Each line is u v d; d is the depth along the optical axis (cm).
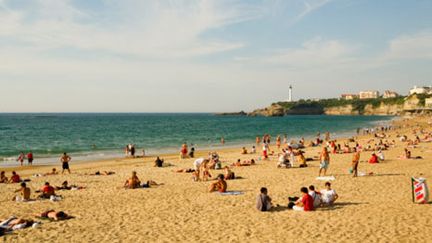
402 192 1769
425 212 1397
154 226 1298
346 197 1683
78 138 7200
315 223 1290
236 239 1140
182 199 1733
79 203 1686
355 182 2064
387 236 1130
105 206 1619
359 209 1464
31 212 1541
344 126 12231
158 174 2623
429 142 4934
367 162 3016
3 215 1491
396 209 1450
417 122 12850
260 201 1482
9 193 1992
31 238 1173
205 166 2444
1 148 5250
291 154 2966
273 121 17150
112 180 2394
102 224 1331
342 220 1318
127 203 1670
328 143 4719
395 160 3095
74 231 1248
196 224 1313
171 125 13188
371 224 1259
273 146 5288
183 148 3856
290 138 7275
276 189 1928
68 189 2050
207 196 1791
